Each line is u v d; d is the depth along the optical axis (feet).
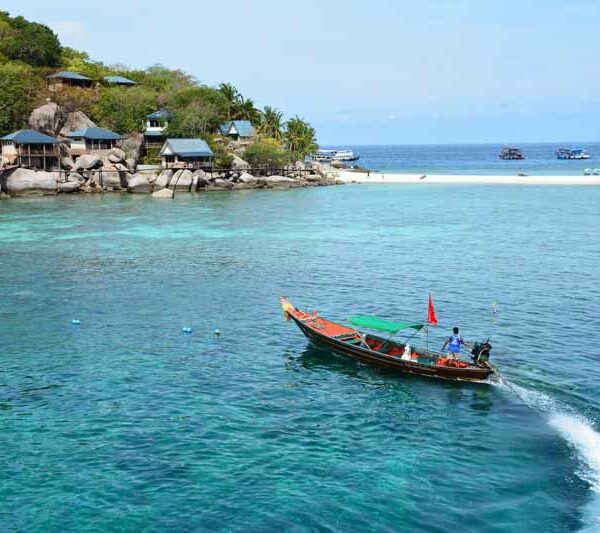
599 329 124.47
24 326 129.08
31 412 89.04
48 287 160.45
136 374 103.60
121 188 396.98
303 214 307.17
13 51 453.58
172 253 205.67
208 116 459.73
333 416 88.53
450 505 66.85
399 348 110.83
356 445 79.97
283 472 73.15
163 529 62.75
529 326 126.93
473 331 124.47
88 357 111.55
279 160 472.44
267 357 112.47
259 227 263.90
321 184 481.46
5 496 68.28
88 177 388.78
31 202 342.64
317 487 70.08
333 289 158.40
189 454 77.20
